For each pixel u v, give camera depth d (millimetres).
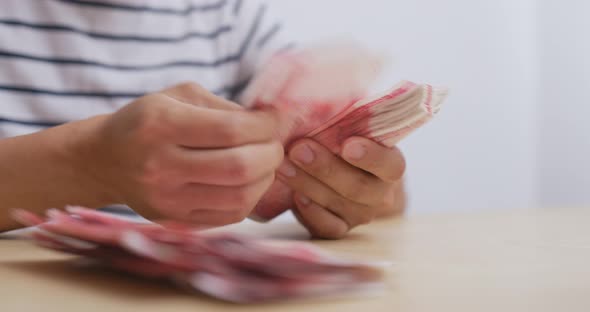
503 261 477
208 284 307
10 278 380
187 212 546
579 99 2572
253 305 307
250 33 1378
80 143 600
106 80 1173
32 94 1098
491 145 2379
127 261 360
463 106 2293
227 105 594
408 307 303
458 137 2295
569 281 378
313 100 539
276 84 520
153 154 521
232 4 1396
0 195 638
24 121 1087
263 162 539
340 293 324
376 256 515
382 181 697
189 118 515
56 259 469
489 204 2377
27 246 578
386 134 631
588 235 717
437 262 473
